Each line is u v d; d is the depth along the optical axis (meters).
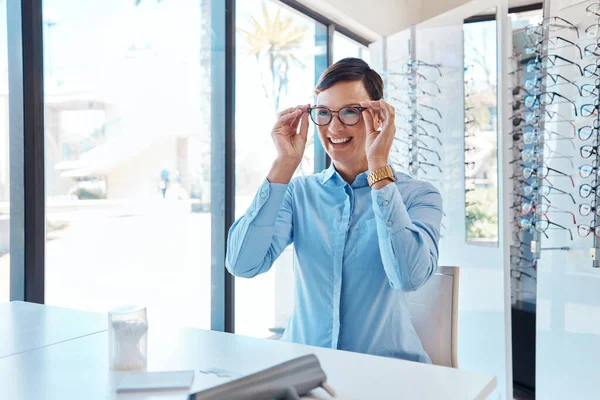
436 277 1.67
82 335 1.25
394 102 3.66
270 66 3.37
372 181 1.28
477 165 2.96
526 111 3.44
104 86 2.39
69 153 2.24
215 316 3.06
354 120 1.34
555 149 2.49
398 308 1.38
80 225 2.33
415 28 3.44
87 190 2.34
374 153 1.28
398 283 1.27
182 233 2.86
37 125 1.97
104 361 1.05
